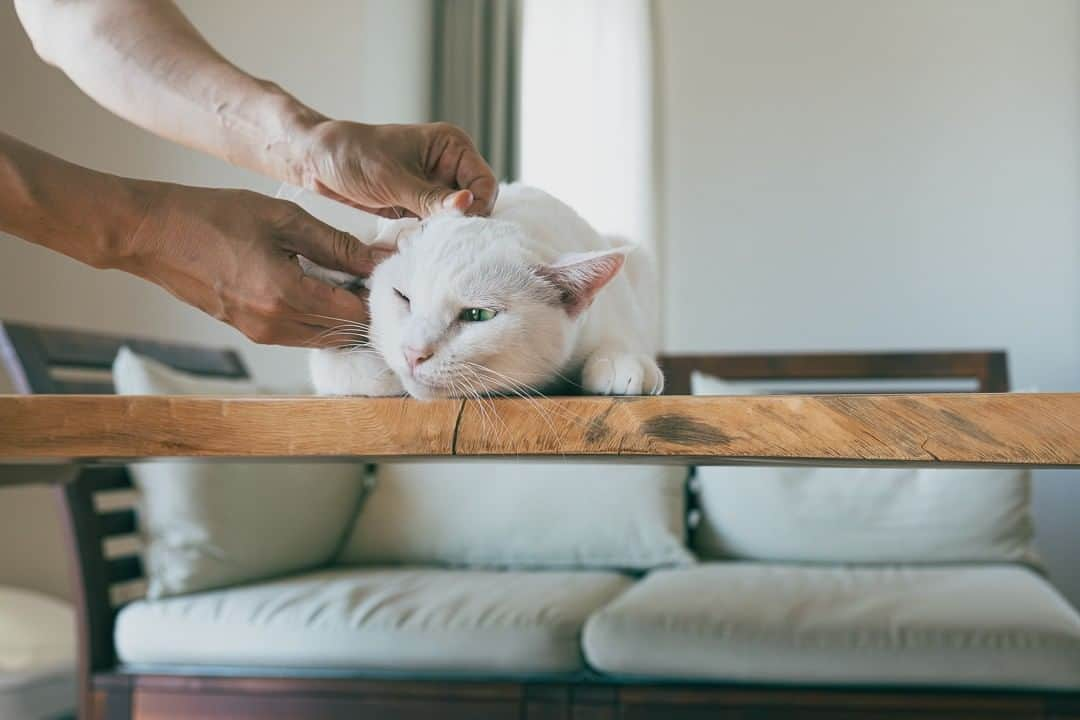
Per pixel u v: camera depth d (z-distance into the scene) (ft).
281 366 9.29
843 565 6.45
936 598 5.36
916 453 1.91
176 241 2.32
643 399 2.04
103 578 5.63
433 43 9.68
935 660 4.99
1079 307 9.14
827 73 9.61
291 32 9.45
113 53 2.81
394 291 3.03
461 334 2.93
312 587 5.79
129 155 9.41
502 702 5.19
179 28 2.89
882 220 9.48
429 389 2.90
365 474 7.13
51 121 9.56
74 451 2.22
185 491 5.72
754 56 9.73
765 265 9.64
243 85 2.70
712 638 5.12
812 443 1.96
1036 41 9.27
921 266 9.41
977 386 7.59
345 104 9.32
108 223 2.28
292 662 5.36
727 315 9.68
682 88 9.83
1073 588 8.89
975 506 6.33
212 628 5.43
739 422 1.99
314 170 2.57
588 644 5.24
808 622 5.13
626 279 4.35
